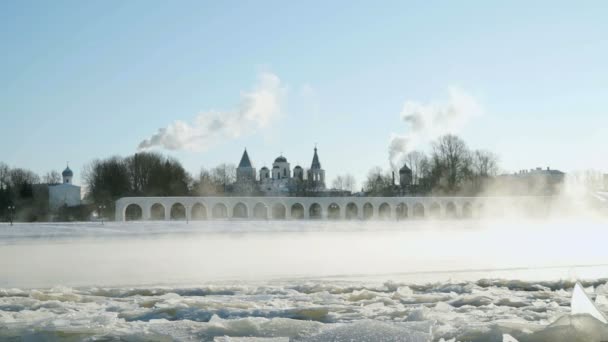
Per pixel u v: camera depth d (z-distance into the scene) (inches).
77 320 799.1
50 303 952.9
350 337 680.4
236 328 739.4
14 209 5989.2
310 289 1164.5
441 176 6402.6
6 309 933.2
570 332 635.5
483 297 986.7
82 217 6043.3
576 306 693.3
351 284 1235.9
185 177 6948.8
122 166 6491.1
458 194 6250.0
